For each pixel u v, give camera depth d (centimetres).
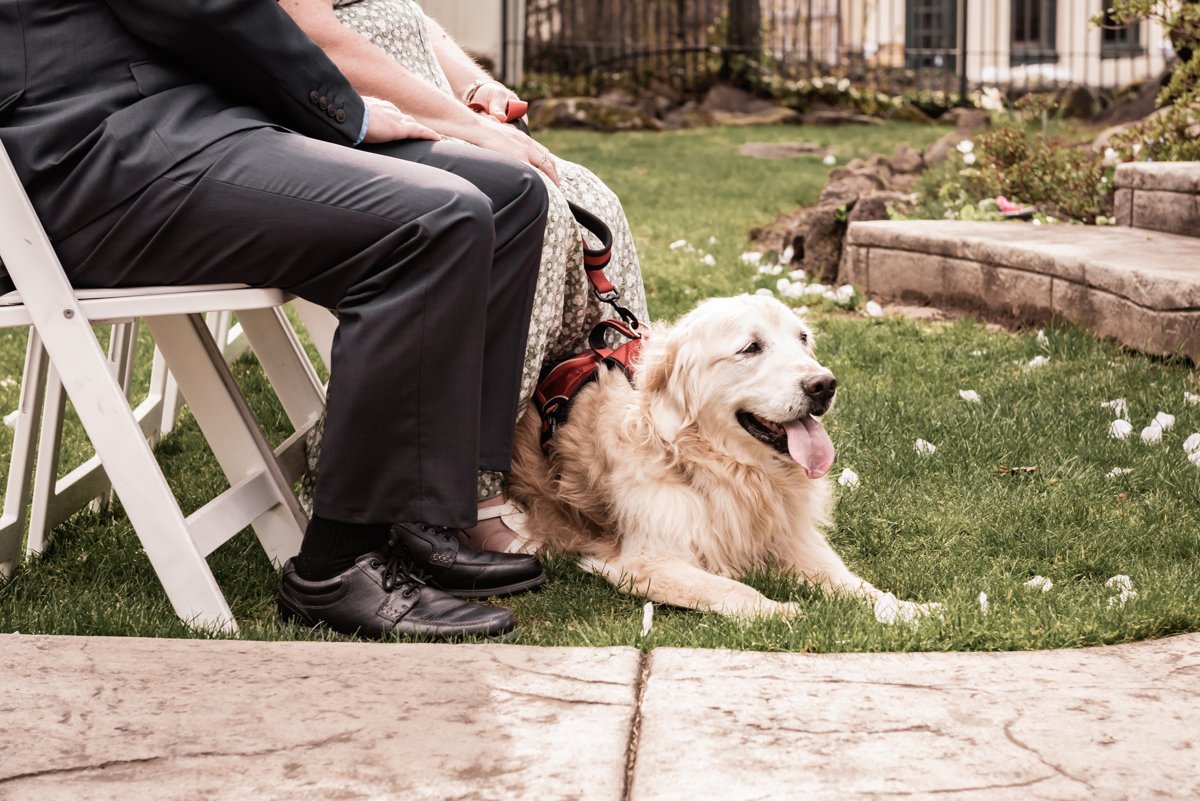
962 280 602
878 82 1773
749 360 302
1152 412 414
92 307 243
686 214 898
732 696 206
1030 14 1895
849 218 721
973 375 477
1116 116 1356
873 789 176
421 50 326
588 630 252
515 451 328
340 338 246
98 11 247
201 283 255
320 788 179
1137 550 303
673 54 1750
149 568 302
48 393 314
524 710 203
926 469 367
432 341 242
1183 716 199
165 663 221
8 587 291
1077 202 748
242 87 254
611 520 314
